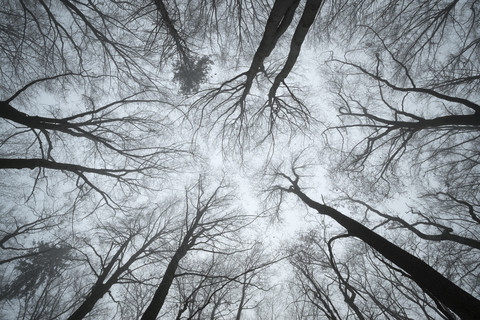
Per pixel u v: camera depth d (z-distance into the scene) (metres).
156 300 5.23
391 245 4.34
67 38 8.60
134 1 5.61
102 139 7.96
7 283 8.96
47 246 9.80
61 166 6.63
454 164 8.39
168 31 5.16
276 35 5.12
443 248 7.01
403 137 7.96
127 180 8.84
